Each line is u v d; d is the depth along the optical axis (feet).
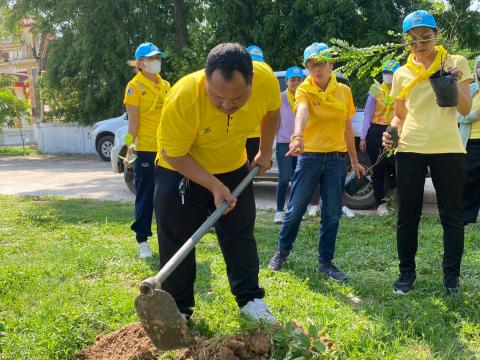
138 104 14.69
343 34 39.09
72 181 35.50
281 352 8.64
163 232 9.37
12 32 68.90
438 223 18.88
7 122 67.36
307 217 21.04
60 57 57.47
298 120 12.08
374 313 10.53
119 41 52.42
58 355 9.34
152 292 7.54
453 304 10.86
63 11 54.19
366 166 21.35
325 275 13.26
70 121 62.44
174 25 54.29
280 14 41.86
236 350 8.63
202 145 8.77
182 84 8.05
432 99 10.99
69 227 19.97
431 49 10.58
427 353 8.93
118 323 10.52
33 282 13.16
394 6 39.50
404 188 11.41
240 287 9.61
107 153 49.52
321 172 12.84
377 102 19.85
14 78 71.51
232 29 43.91
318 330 9.70
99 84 55.72
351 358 8.70
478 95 16.52
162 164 9.29
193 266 9.73
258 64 8.58
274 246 16.44
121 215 22.06
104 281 13.34
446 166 10.98
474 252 14.82
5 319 10.91
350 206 22.29
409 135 11.25
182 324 7.67
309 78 12.69
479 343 9.25
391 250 15.43
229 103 7.38
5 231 19.51
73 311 10.53
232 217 9.41
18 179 37.47
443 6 10.48
